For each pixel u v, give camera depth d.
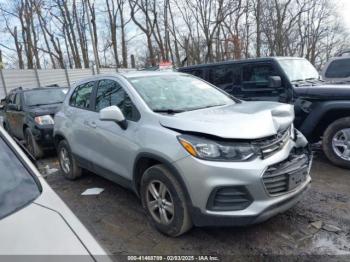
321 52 45.38
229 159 2.92
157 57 33.41
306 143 3.73
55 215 1.67
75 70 22.95
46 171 6.31
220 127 3.02
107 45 34.59
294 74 6.35
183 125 3.16
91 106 4.73
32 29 30.98
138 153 3.51
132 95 3.89
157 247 3.24
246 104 4.01
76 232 1.59
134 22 30.92
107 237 3.50
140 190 3.69
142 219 3.89
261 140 3.07
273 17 33.41
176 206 3.18
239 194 2.90
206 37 29.06
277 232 3.40
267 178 2.98
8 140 2.16
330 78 8.20
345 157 5.18
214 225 2.98
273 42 33.50
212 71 7.33
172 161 3.11
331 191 4.39
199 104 4.00
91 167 4.69
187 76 4.73
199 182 2.94
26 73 19.64
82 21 33.78
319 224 3.52
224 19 29.53
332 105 5.13
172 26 31.88
